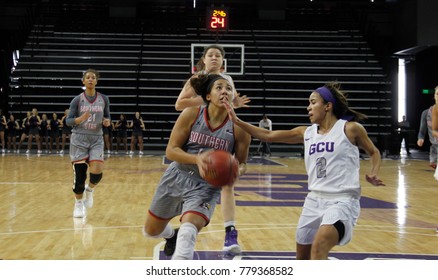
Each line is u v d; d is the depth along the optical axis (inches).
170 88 948.0
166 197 147.1
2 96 932.6
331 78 968.3
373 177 141.3
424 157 860.6
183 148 148.6
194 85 146.0
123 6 1082.1
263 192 381.1
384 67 1013.8
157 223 152.6
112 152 849.5
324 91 145.0
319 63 993.5
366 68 978.7
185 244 130.0
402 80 1082.7
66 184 414.3
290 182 447.8
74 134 265.7
